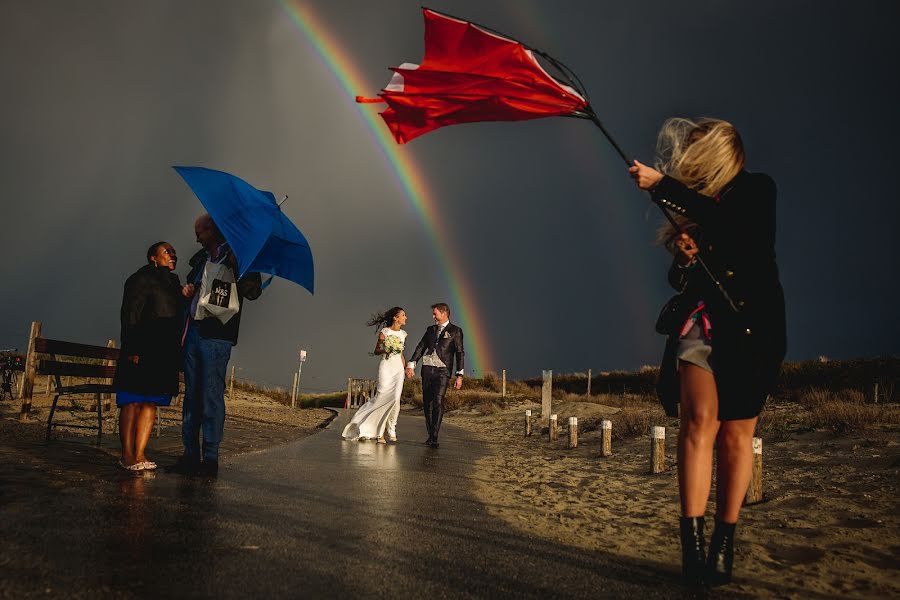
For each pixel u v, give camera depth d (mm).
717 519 3205
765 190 3180
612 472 7773
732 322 3086
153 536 3500
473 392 31453
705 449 3133
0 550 3057
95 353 8086
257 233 5965
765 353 3080
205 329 5992
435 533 3996
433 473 7207
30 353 9711
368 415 11477
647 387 28734
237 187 6273
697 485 3141
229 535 3625
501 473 7621
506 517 4734
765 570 3438
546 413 18406
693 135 3377
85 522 3730
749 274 3109
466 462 8711
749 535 4289
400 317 11656
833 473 6379
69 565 2898
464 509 4973
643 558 3656
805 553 3834
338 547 3484
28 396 9664
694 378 3127
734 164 3244
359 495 5328
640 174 3176
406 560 3301
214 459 5984
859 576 3385
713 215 3094
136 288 5992
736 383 3059
